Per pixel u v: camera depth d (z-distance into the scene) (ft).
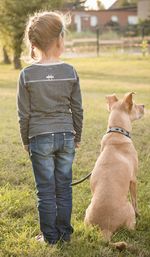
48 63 13.60
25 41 14.25
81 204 17.87
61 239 14.38
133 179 16.16
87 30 215.92
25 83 13.35
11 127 33.45
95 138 29.53
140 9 216.54
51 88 13.41
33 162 13.73
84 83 64.18
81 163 23.94
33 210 17.42
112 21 224.94
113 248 13.98
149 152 25.98
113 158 15.61
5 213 16.89
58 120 13.57
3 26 92.22
